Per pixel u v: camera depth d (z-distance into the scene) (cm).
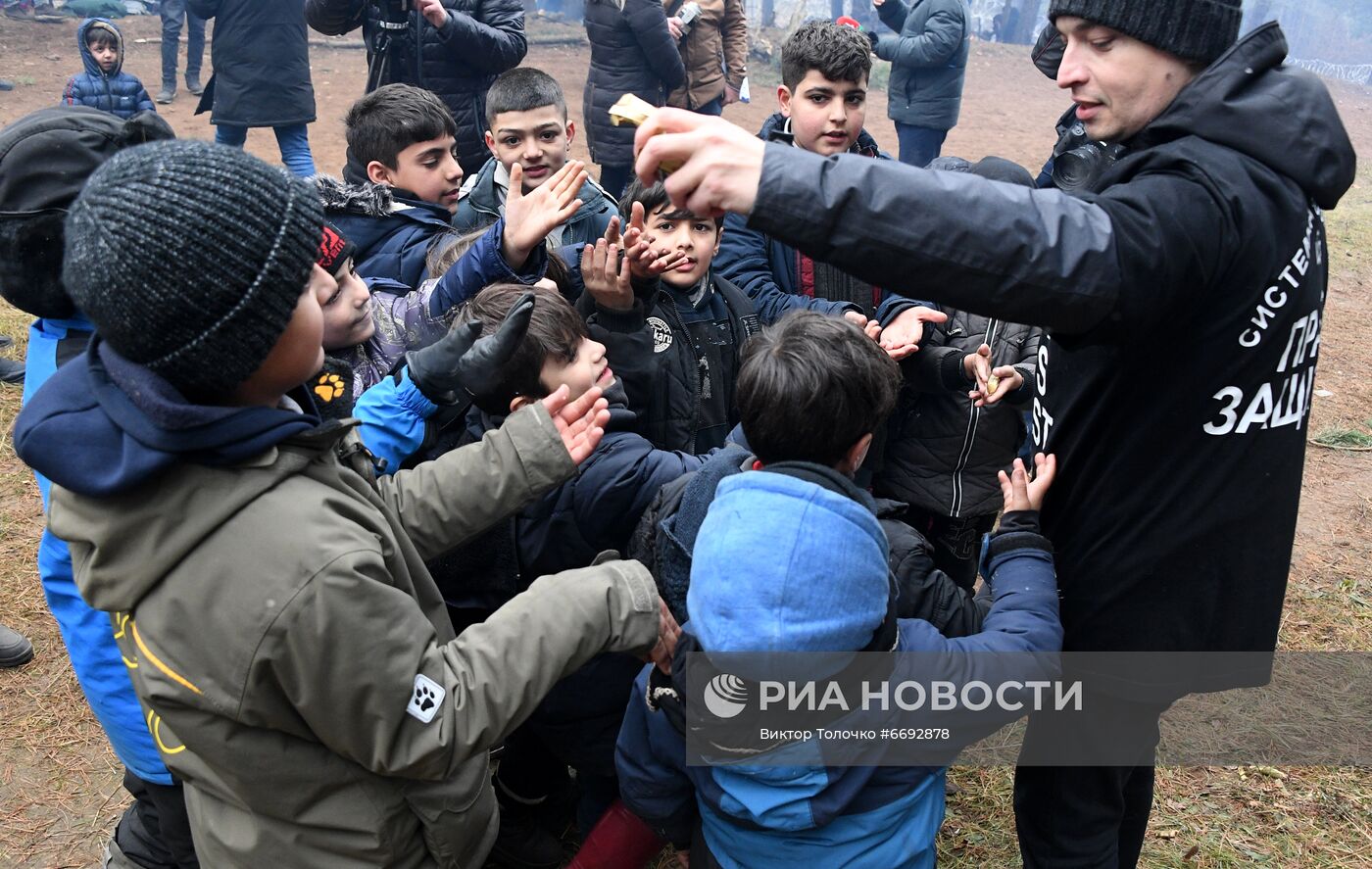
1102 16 138
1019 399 241
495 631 135
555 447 160
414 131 308
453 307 231
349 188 287
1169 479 150
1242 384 144
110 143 162
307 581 117
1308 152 136
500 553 204
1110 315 125
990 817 258
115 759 276
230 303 109
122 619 129
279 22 594
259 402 125
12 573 345
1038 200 123
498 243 228
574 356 193
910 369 252
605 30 538
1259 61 136
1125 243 123
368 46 450
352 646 119
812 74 295
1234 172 133
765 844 158
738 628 134
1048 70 364
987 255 120
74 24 1228
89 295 109
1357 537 392
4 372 462
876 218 121
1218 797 264
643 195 238
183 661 120
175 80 1034
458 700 129
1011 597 157
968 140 1123
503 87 326
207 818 139
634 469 197
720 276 262
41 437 115
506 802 229
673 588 172
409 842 139
